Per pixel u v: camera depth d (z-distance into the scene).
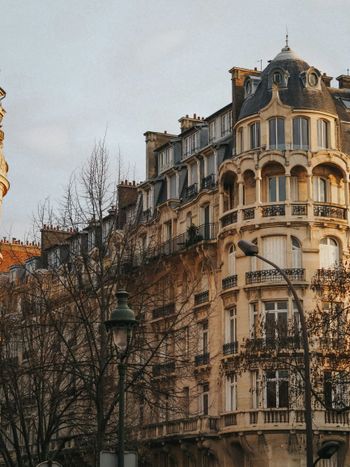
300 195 55.16
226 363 54.84
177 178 64.81
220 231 57.06
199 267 59.56
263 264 54.41
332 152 55.50
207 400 57.19
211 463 56.47
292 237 54.34
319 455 30.12
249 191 56.34
